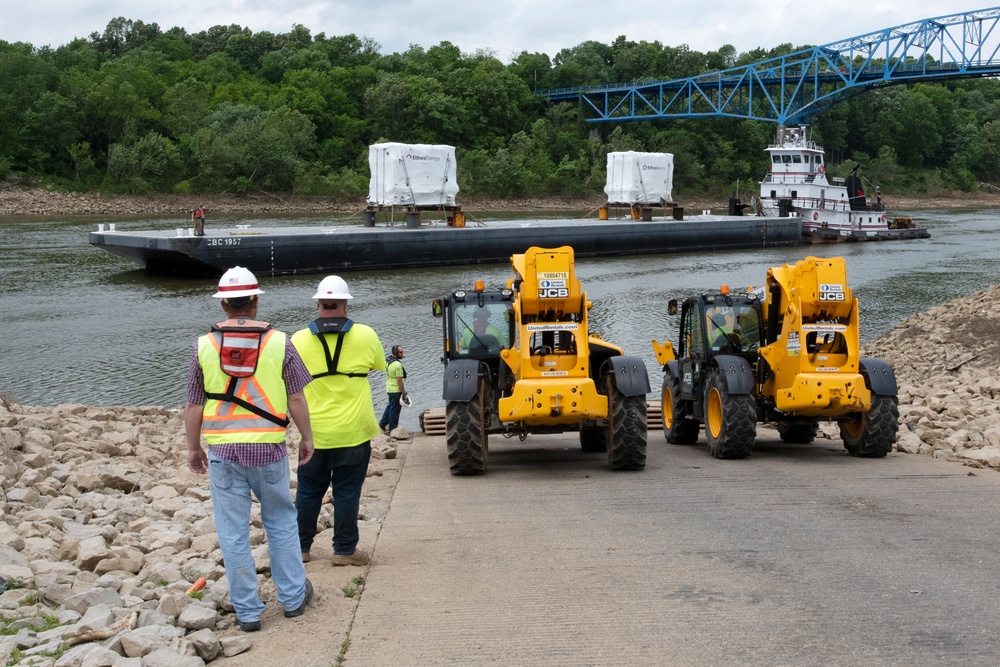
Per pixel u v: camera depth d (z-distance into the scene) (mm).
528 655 5230
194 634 5297
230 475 5703
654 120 136250
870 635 5426
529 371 10961
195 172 94938
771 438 15148
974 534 7590
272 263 40719
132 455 11578
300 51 134750
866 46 101625
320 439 6809
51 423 11992
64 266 41438
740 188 131375
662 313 31656
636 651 5254
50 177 89688
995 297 25625
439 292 35812
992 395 15578
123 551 6844
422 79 121000
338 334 6832
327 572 6848
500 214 94688
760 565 6816
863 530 7789
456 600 6180
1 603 5691
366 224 49156
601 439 13594
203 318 28812
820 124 144125
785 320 11898
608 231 54531
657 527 8062
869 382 11867
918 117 150875
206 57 140625
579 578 6602
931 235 72875
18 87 93125
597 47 156500
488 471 11805
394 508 9289
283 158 96500
